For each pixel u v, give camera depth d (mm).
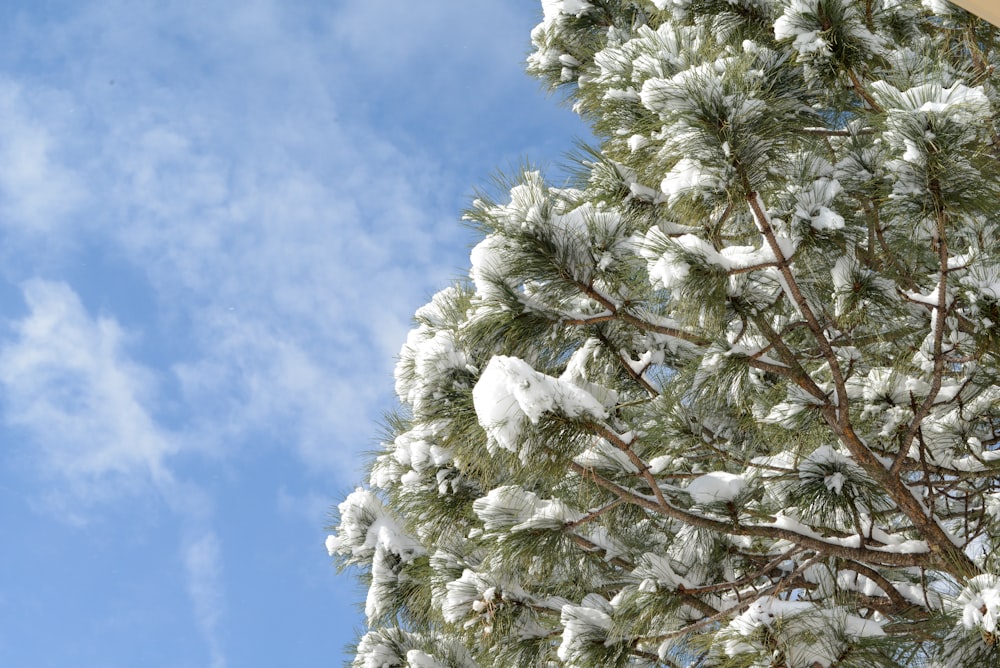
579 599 4320
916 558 3352
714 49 3672
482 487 4121
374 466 4875
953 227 3127
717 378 3412
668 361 4086
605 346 3678
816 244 3084
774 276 3260
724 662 3012
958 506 4223
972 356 3225
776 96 3621
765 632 2877
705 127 2863
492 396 2830
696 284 3021
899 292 3277
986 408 3881
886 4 4570
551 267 3275
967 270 3104
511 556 3564
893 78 3627
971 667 2580
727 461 4109
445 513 4234
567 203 3875
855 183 3492
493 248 3293
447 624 4332
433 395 3541
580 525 3707
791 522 3475
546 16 6797
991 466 3830
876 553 3367
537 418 2795
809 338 4152
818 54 3719
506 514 3684
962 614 2539
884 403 3701
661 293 3480
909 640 2871
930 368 3428
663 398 3730
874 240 3750
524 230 3244
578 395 2900
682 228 3541
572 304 3600
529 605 4086
